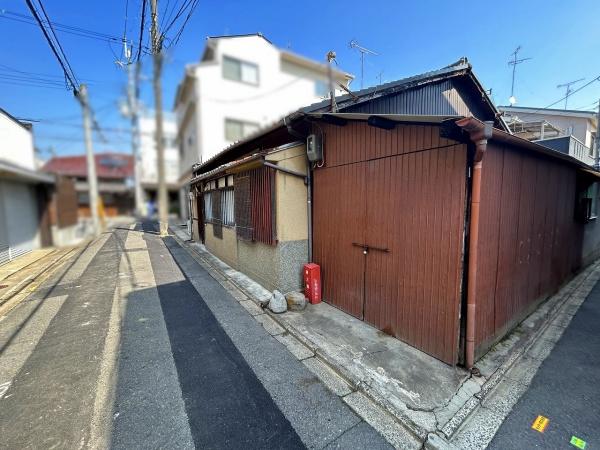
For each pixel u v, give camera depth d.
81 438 2.23
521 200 3.67
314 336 3.64
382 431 2.32
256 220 5.37
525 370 3.09
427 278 3.19
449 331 3.02
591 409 2.55
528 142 3.22
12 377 2.93
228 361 3.21
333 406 2.57
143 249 8.66
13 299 5.05
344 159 4.18
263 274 5.42
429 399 2.58
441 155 2.99
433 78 5.32
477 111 6.76
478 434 2.28
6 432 2.28
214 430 2.31
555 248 4.94
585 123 11.41
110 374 2.98
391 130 3.46
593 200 6.98
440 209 3.03
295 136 4.66
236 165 5.20
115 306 4.76
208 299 5.06
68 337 3.74
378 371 2.95
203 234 10.12
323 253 4.71
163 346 3.52
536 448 2.17
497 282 3.36
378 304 3.78
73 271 6.71
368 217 3.85
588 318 4.32
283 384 2.84
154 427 2.33
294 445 2.19
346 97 4.46
